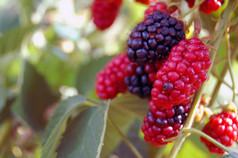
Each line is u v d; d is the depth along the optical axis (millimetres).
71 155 233
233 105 237
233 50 266
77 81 341
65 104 258
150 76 236
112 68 268
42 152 232
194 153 287
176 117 227
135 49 224
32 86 328
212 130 234
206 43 229
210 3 230
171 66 214
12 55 375
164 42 222
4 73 385
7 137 341
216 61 256
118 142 283
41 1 386
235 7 231
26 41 346
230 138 234
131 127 313
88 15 380
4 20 479
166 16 226
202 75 217
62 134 243
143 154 311
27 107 322
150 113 230
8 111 347
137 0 263
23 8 383
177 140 222
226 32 238
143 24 224
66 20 391
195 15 230
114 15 307
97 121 230
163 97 217
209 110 238
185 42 219
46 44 363
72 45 377
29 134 344
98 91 271
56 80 358
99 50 422
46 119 328
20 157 333
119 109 267
